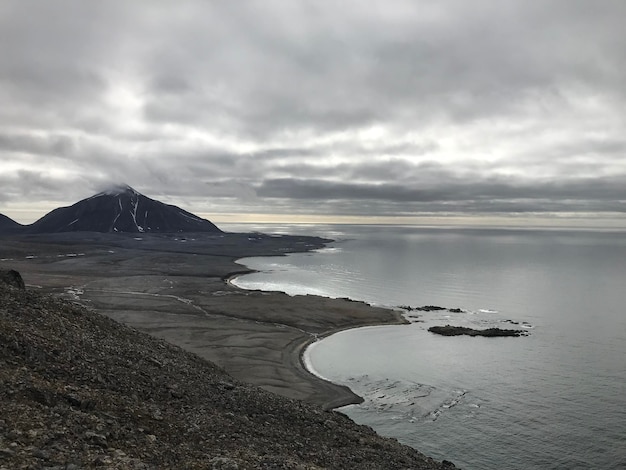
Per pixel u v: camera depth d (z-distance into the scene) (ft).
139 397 77.51
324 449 81.20
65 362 78.43
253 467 59.21
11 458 43.98
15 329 82.38
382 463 82.33
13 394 59.36
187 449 61.87
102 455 50.70
